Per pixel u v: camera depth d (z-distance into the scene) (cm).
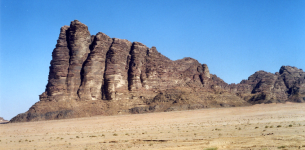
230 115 12088
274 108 14750
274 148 3766
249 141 4450
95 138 6738
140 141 5634
